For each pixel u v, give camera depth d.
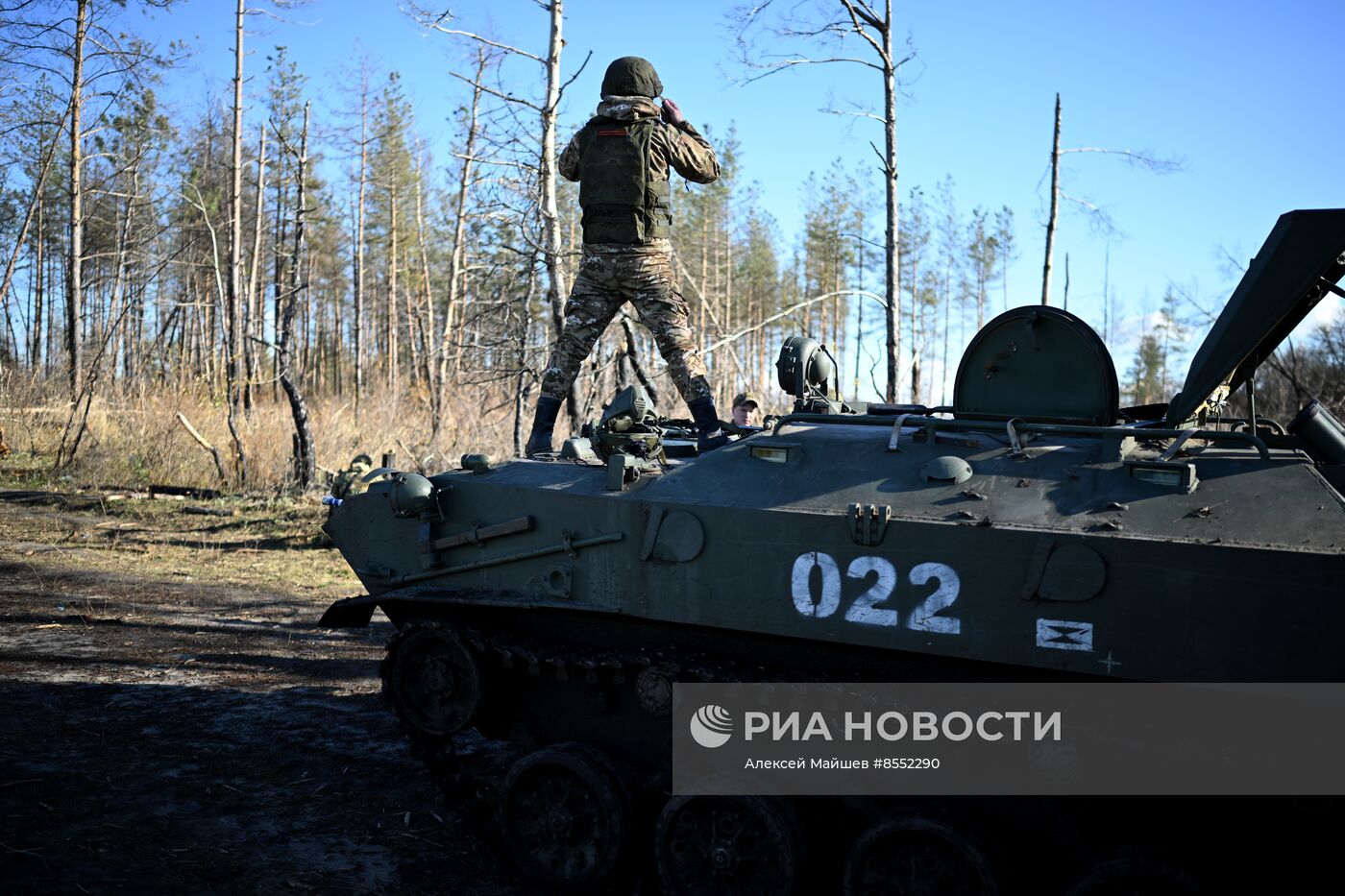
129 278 36.69
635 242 6.25
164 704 7.88
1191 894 3.96
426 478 5.86
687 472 5.31
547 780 5.31
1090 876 4.15
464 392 20.00
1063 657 4.26
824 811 5.08
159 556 13.59
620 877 5.18
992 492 4.62
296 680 8.63
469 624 5.66
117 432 21.22
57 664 8.80
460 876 5.35
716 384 17.89
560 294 14.64
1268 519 4.11
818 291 46.06
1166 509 4.28
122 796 6.09
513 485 5.62
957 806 4.72
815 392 6.75
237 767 6.66
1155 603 4.11
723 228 44.59
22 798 5.95
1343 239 4.34
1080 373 5.16
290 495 17.50
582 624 5.60
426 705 5.75
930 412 5.62
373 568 6.10
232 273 24.64
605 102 6.30
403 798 6.29
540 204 14.90
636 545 5.19
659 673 5.17
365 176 39.38
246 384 23.88
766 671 4.98
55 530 14.97
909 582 4.56
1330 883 4.26
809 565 4.78
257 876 5.17
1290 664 3.89
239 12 24.92
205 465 19.91
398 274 45.66
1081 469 4.60
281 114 34.31
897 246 15.21
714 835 4.92
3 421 22.31
